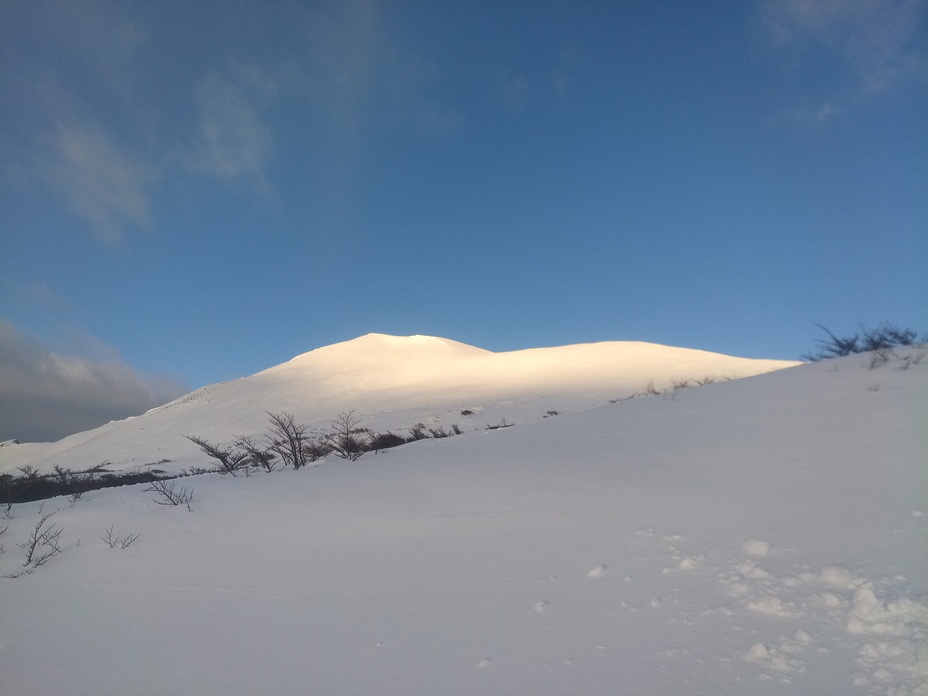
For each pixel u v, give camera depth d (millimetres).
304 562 4801
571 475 6430
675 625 2947
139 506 6836
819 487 4738
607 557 4023
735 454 6270
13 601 4371
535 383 44625
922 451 5113
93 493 8531
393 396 50375
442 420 30172
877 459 5148
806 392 8758
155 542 5535
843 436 6074
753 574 3346
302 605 3963
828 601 2891
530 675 2730
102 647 3594
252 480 8156
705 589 3275
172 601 4230
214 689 2988
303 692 2869
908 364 8945
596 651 2840
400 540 5090
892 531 3588
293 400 57312
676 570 3600
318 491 7066
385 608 3756
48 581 4746
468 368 63031
